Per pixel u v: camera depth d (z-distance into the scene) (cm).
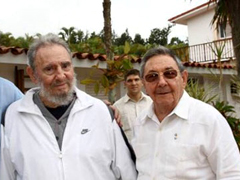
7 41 1265
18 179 227
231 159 193
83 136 227
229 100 1009
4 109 245
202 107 207
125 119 474
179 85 212
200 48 1630
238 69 712
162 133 212
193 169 198
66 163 218
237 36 705
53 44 229
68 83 229
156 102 213
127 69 500
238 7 700
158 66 209
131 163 237
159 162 208
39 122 228
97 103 243
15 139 228
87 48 870
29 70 239
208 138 197
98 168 226
